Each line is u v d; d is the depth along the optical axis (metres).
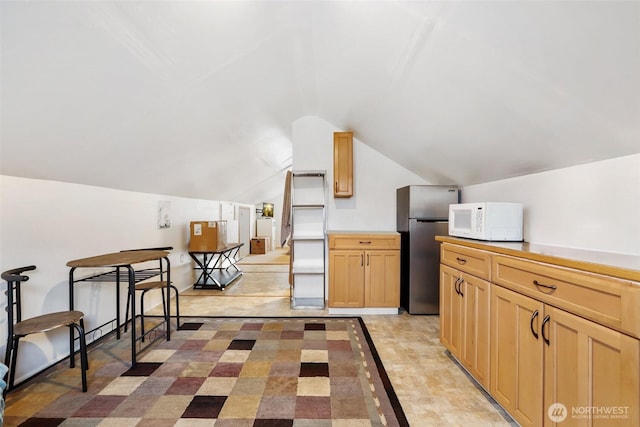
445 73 1.64
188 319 3.08
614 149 1.45
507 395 1.53
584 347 1.11
